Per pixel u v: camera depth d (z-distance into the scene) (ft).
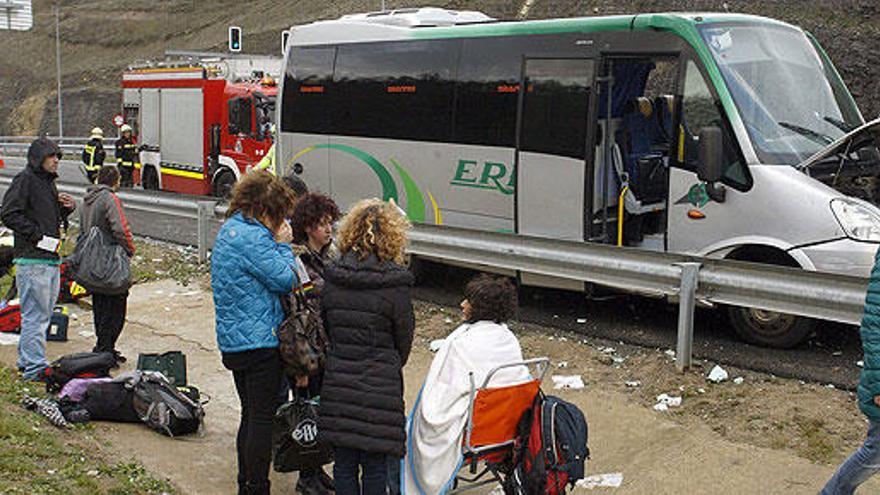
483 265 34.17
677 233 29.68
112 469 19.29
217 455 21.30
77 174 102.73
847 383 23.88
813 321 26.55
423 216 38.04
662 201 33.45
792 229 26.96
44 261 25.26
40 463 18.89
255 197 17.72
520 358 17.12
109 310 27.71
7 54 331.57
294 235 19.47
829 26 123.34
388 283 15.98
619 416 22.91
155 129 75.92
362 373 15.97
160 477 19.36
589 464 20.76
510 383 16.83
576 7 161.27
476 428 16.44
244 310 17.51
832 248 26.20
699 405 23.08
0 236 39.83
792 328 26.84
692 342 27.32
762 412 22.25
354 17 42.29
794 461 19.83
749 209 27.84
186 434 22.56
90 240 26.94
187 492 18.85
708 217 28.84
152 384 22.63
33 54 323.16
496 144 34.83
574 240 31.32
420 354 29.12
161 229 53.88
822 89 30.81
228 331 17.60
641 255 26.96
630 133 33.09
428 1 189.67
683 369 25.17
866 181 28.02
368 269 16.06
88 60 302.25
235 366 17.74
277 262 17.44
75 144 150.10
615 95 32.78
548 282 32.09
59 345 30.94
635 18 30.76
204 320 34.04
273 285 17.43
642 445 21.38
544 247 29.94
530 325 31.07
